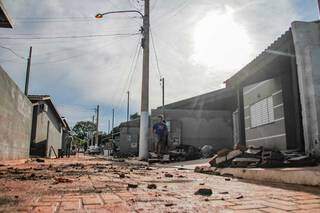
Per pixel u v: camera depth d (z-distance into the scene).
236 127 21.27
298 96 10.26
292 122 11.84
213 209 2.83
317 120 8.86
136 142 37.22
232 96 24.45
